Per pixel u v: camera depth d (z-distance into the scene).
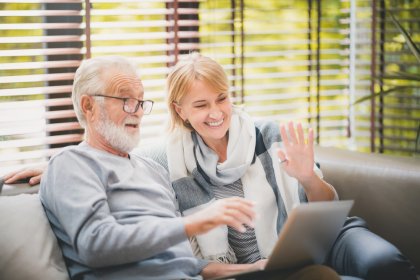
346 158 2.75
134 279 2.01
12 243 2.06
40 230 2.11
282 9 3.50
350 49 3.74
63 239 2.12
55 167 2.09
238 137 2.53
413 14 3.47
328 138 3.76
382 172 2.60
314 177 2.37
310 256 2.02
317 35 3.53
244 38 3.40
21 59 2.82
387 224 2.58
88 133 2.24
